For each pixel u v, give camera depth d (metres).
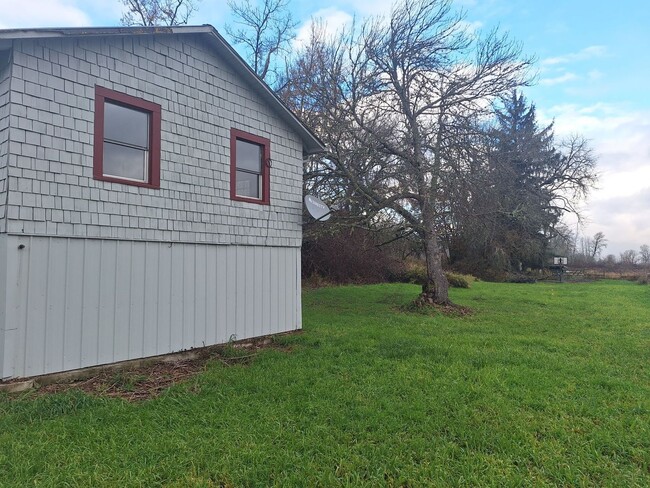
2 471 3.16
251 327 8.16
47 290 5.37
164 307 6.71
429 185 12.00
